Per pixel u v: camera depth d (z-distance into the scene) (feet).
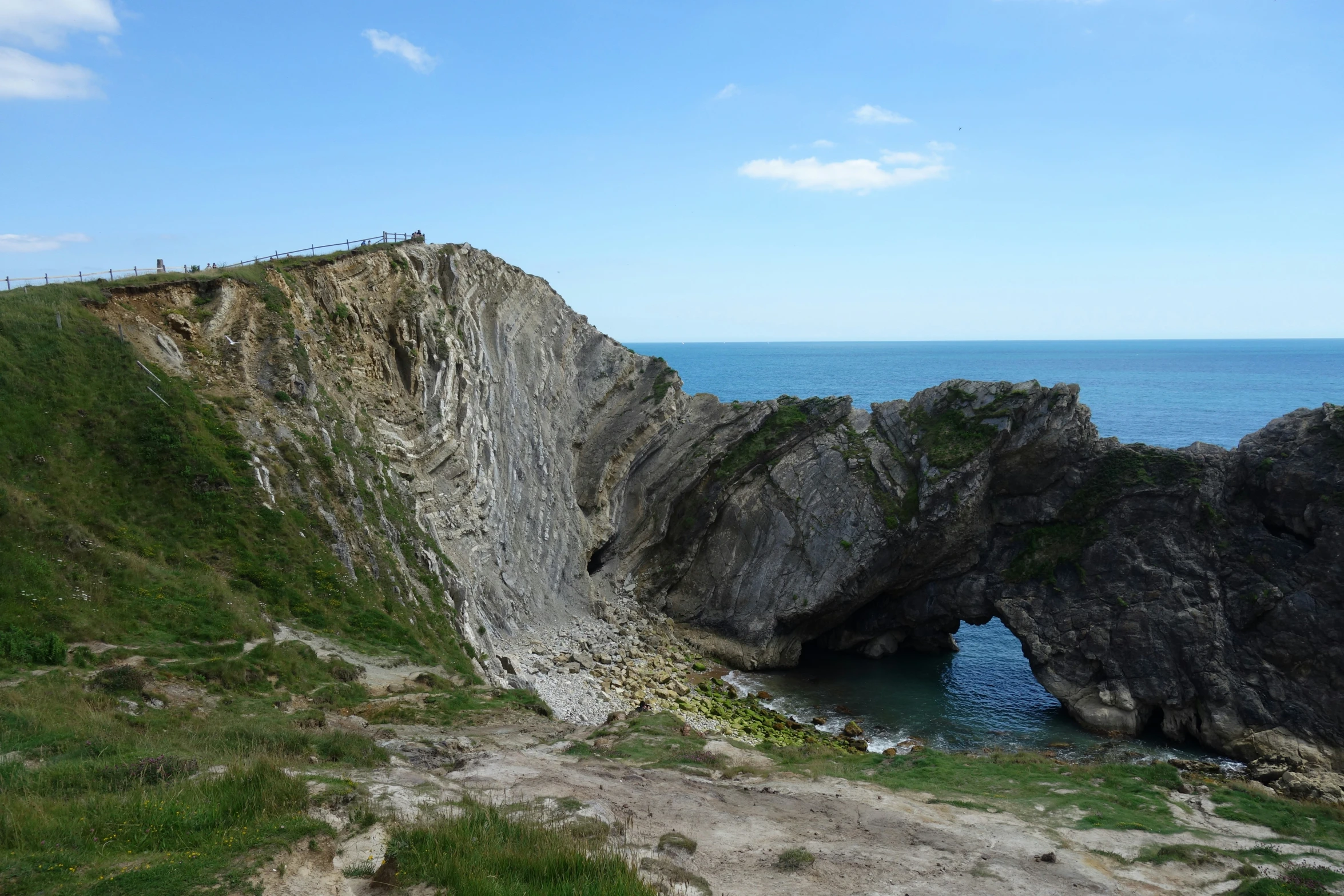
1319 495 169.89
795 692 187.11
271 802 51.60
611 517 223.71
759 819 69.87
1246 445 184.96
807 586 205.16
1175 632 172.55
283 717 80.64
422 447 171.94
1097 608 184.03
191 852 44.24
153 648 88.43
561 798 66.23
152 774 55.98
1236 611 171.12
